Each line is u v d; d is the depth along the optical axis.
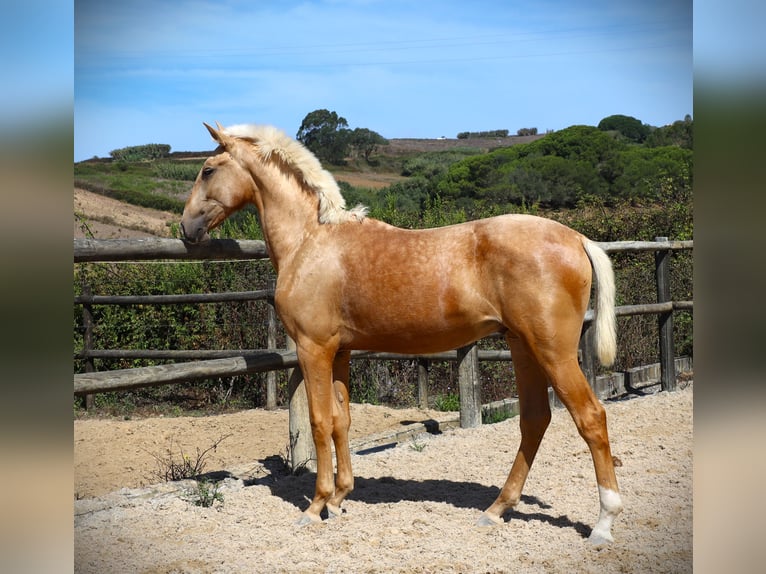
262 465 5.33
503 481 4.82
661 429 5.97
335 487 4.44
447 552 3.65
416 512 4.25
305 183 4.29
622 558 3.48
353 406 8.01
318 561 3.60
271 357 4.91
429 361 7.92
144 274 9.18
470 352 6.38
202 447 6.50
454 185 28.02
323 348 4.09
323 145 53.97
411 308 3.85
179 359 8.66
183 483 4.88
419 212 10.52
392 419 7.41
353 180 47.28
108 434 7.00
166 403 8.80
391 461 5.36
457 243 3.84
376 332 4.00
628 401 7.13
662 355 7.84
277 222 4.30
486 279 3.73
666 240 7.84
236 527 4.07
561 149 27.70
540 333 3.60
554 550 3.62
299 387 5.09
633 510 4.11
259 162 4.36
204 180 4.46
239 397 8.87
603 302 3.70
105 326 9.07
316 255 4.08
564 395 3.63
